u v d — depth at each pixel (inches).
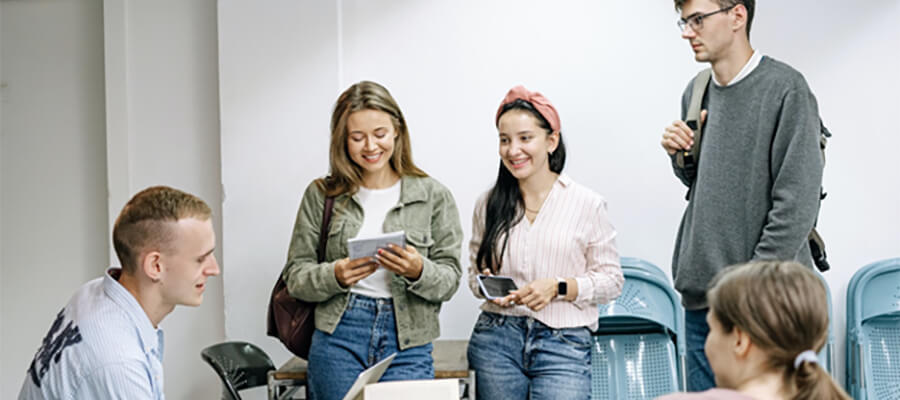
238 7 155.8
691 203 129.4
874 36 151.7
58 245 171.8
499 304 116.5
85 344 80.3
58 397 80.1
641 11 154.5
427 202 121.7
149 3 163.9
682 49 153.9
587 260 122.0
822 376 59.0
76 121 170.9
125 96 163.5
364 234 119.3
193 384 164.4
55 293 172.4
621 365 140.9
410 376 116.7
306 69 155.7
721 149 123.2
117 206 164.6
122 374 79.4
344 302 116.6
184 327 164.1
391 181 122.6
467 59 156.9
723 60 122.3
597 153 155.6
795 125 117.3
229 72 156.0
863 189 152.9
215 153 163.6
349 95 119.3
